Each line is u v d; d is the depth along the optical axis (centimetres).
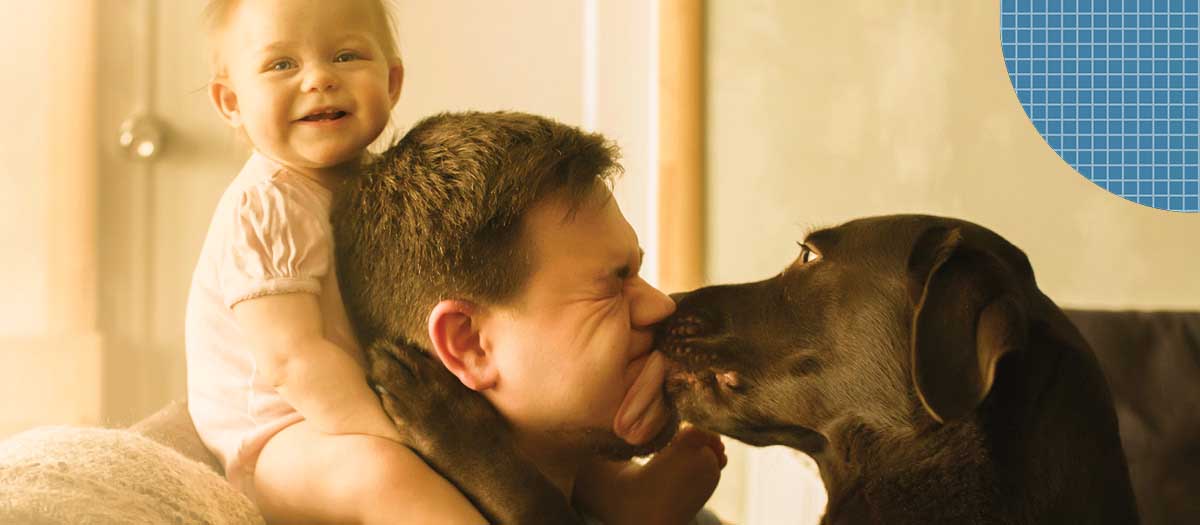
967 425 145
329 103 159
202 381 154
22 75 371
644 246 395
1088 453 143
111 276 376
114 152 376
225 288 149
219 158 379
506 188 138
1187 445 281
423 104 388
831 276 160
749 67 391
